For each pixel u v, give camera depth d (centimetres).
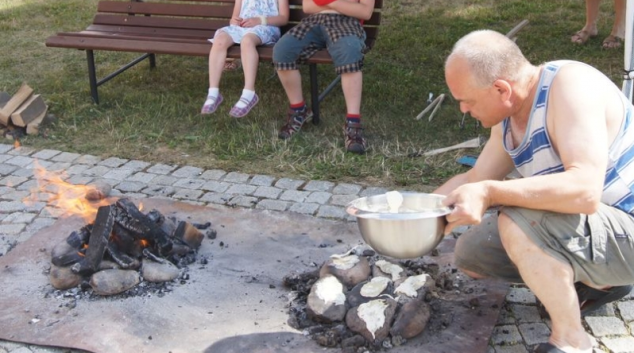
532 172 263
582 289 284
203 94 593
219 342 287
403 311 285
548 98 250
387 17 793
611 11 765
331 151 480
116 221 337
